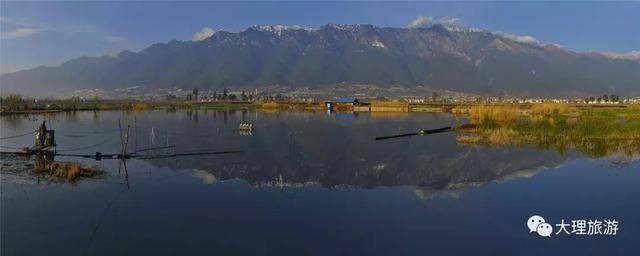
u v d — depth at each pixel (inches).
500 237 657.6
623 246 620.4
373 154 1505.9
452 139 1902.1
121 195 881.5
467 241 637.9
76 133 2150.6
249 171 1173.1
